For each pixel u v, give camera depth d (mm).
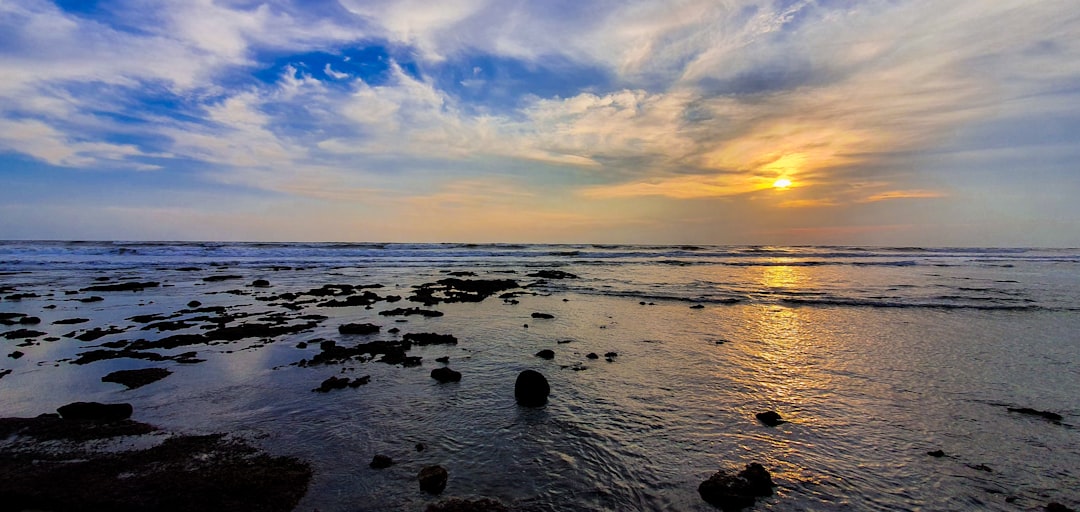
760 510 5438
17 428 7461
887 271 43438
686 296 24609
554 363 11547
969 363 11492
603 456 6723
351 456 6742
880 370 10922
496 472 6281
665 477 6164
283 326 15938
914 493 5781
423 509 5441
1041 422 7898
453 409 8516
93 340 14031
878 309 19984
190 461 6520
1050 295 24500
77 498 5594
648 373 10695
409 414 8289
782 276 37938
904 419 8039
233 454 6758
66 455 6613
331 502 5605
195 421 8008
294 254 67750
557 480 6078
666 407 8594
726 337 14516
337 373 10789
